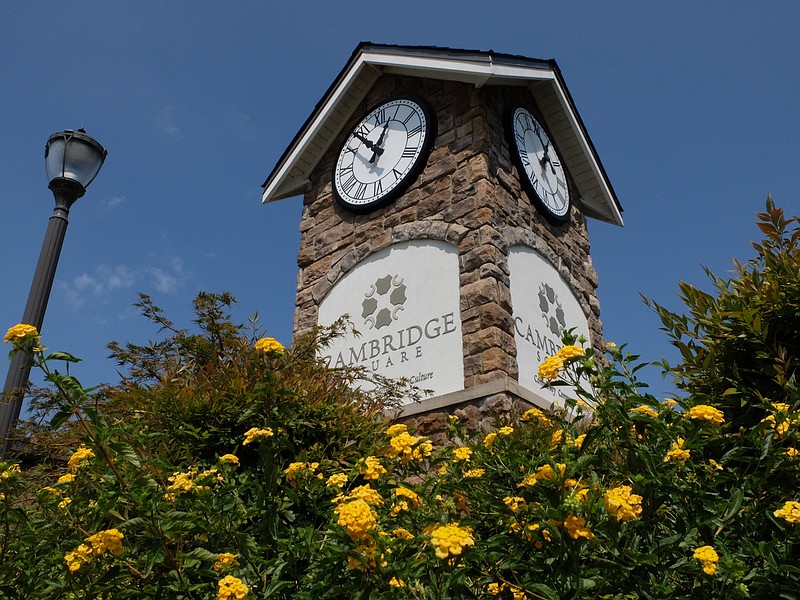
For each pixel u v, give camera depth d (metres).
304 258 9.09
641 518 2.31
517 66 8.38
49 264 5.18
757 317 3.14
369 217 8.57
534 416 3.36
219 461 3.03
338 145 9.55
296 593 2.46
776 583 2.12
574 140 9.77
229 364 4.33
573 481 2.35
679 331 3.56
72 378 2.59
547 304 7.99
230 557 2.49
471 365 6.67
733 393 3.08
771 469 2.36
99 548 2.39
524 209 8.28
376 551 2.21
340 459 3.89
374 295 7.97
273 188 9.75
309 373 4.57
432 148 8.34
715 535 2.31
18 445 5.03
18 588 2.77
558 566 2.18
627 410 2.46
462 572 2.19
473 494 2.85
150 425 3.88
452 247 7.49
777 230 3.54
